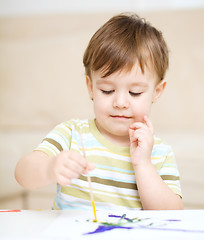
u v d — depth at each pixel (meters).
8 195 1.40
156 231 0.50
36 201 1.45
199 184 1.34
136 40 0.80
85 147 0.87
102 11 2.05
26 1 2.19
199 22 1.86
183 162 1.38
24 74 1.99
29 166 0.70
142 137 0.80
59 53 1.97
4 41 2.04
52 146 0.82
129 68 0.76
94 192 0.82
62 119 1.92
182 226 0.52
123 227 0.52
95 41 0.83
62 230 0.50
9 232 0.49
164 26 1.88
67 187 0.83
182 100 1.83
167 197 0.77
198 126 1.82
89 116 1.89
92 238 0.47
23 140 1.67
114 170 0.84
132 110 0.79
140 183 0.78
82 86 1.92
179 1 2.12
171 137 1.62
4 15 2.20
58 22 2.02
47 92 1.95
